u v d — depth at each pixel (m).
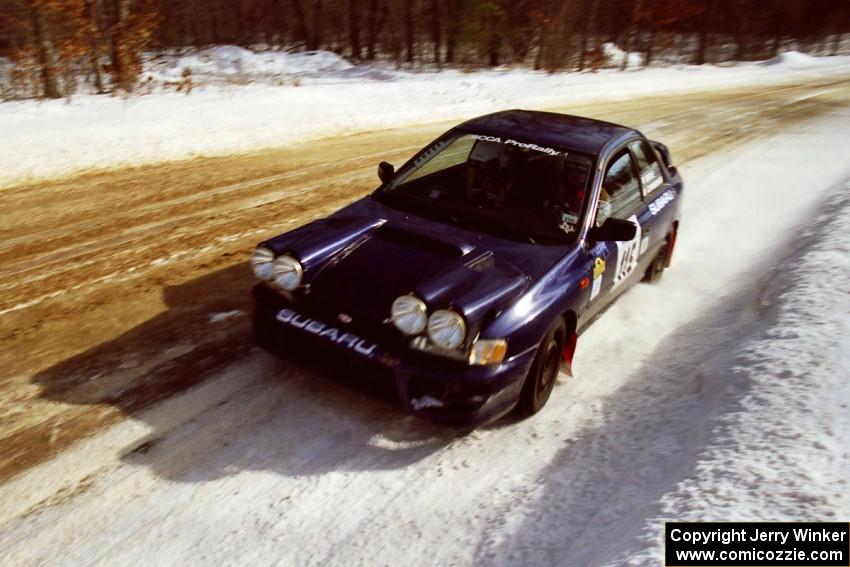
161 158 8.68
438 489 3.31
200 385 4.04
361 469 3.43
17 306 4.84
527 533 2.99
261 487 3.27
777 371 3.71
